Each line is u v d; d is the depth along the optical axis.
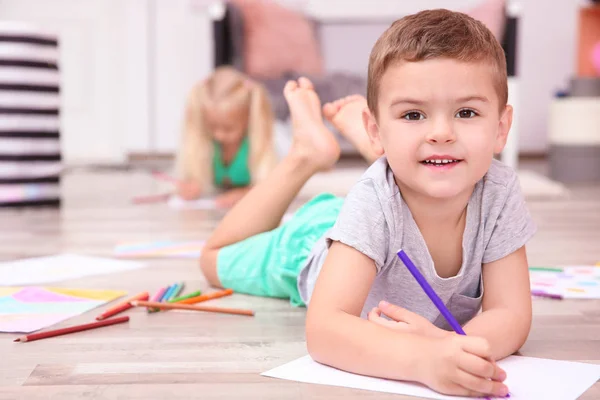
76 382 0.90
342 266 0.94
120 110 5.20
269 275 1.33
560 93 3.87
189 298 1.33
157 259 1.74
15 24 2.61
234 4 4.53
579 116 3.72
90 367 0.96
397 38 0.88
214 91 2.72
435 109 0.86
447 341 0.82
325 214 1.30
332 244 0.98
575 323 1.16
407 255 0.97
